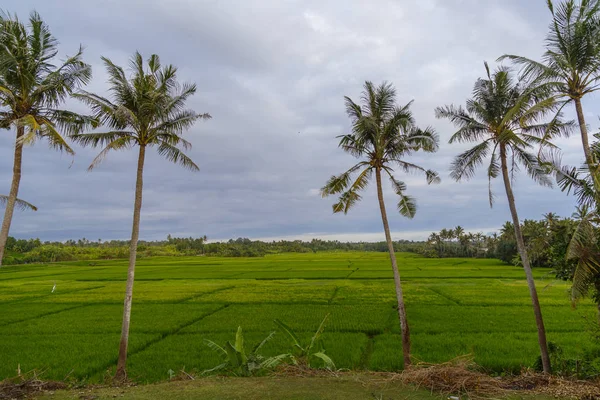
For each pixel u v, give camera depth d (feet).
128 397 22.89
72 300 113.60
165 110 46.34
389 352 52.49
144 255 491.31
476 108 48.08
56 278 203.62
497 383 23.99
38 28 46.78
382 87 55.62
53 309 97.14
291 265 298.56
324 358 29.81
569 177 33.94
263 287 147.43
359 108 55.52
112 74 44.39
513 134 44.11
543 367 41.75
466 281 166.09
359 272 219.61
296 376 27.12
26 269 288.51
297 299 110.63
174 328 71.36
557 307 93.04
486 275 187.52
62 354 53.47
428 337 61.36
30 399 23.43
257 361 30.86
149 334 66.59
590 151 35.01
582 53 38.75
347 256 485.56
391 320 77.00
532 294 44.19
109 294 128.57
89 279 195.00
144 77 46.29
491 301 102.37
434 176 57.82
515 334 62.64
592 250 30.94
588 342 56.08
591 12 38.09
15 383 27.50
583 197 33.17
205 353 53.62
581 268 31.24
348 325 71.26
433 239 460.96
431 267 253.85
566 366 38.70
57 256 407.03
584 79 39.73
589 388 23.15
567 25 39.60
